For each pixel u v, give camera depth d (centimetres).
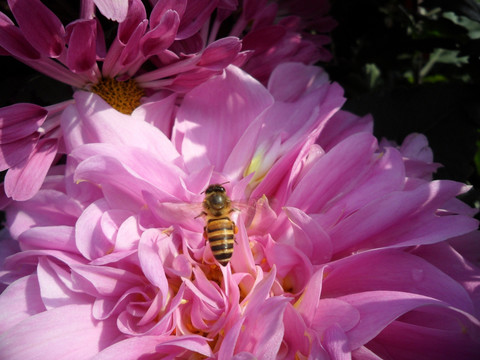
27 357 6
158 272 6
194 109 8
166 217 7
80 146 6
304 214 6
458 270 7
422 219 7
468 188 7
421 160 8
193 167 7
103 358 6
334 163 7
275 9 8
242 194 7
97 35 7
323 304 6
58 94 8
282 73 8
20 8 6
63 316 6
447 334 6
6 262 7
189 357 6
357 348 6
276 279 7
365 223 7
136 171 7
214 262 7
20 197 7
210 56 7
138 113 7
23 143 7
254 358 5
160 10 7
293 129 8
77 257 7
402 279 7
